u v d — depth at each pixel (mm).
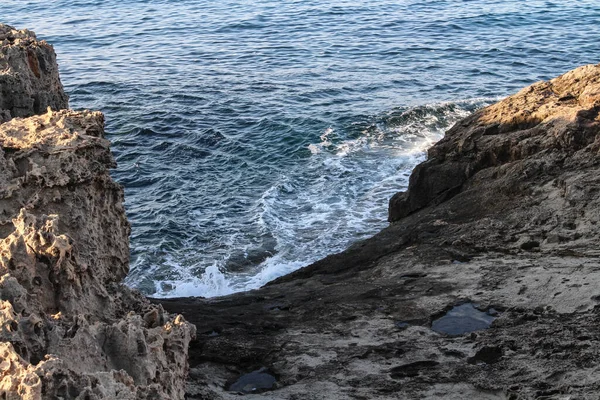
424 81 32562
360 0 50969
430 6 48500
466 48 38156
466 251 13258
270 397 8883
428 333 10281
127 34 43375
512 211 14188
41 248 7195
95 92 31672
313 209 20484
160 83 32781
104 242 9250
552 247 12547
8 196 8320
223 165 23938
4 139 9148
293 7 49312
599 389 8109
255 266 17781
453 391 8680
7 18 48812
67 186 8703
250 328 11203
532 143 15789
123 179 22953
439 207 16016
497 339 9656
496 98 29906
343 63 35844
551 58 36219
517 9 46688
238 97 30594
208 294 16703
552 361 8914
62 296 7238
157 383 6375
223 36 42250
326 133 26078
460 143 17234
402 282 12289
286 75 33844
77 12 50094
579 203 13500
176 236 19250
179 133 26609
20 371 5355
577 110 15797
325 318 11266
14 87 12359
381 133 26062
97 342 6418
